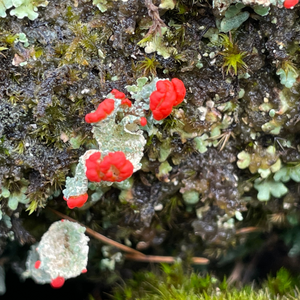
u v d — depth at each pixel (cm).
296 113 10
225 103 10
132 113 9
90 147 9
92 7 9
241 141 10
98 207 10
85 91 9
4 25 9
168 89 9
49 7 9
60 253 9
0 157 9
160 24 9
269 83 10
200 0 9
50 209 10
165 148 10
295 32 9
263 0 9
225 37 9
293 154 10
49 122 9
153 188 10
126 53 9
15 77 9
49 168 9
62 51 9
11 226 10
